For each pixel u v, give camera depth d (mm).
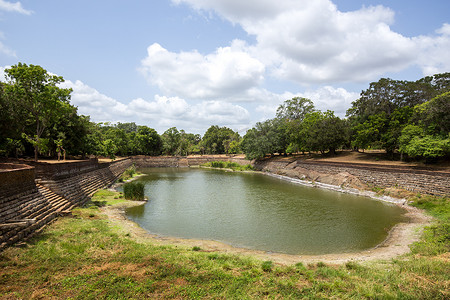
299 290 10562
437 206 25922
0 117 27141
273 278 11680
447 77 44781
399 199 31047
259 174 68125
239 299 9773
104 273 11531
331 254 16625
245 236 20250
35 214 17844
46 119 33312
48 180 24625
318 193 38781
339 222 23828
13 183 17125
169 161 97938
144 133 106312
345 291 10523
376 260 14992
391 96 47469
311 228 22156
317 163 52281
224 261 13992
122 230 19703
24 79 27953
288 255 16375
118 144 88812
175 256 14133
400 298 9789
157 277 11297
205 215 26547
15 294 9508
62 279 10836
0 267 11656
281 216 26094
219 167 87812
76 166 33062
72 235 16578
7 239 13977
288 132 69625
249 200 34062
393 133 41719
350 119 64062
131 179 56812
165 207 30031
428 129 34969
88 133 51094
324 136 56188
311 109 77250
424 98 44906
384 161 45344
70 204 24922
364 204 30922
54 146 43844
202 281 11172
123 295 9758
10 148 35562
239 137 125750
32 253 13367
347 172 43750
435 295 9883
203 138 137375
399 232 20484
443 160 34688
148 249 15320
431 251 15273
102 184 41188
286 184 48812
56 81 30734
